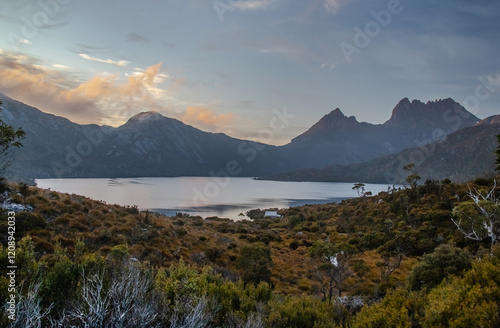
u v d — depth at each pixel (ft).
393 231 129.70
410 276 57.41
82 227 63.87
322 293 67.36
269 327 28.76
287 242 131.75
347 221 191.83
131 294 17.67
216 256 82.69
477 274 27.50
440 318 22.35
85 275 21.93
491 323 19.34
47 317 16.34
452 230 116.47
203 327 19.58
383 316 26.12
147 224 85.66
